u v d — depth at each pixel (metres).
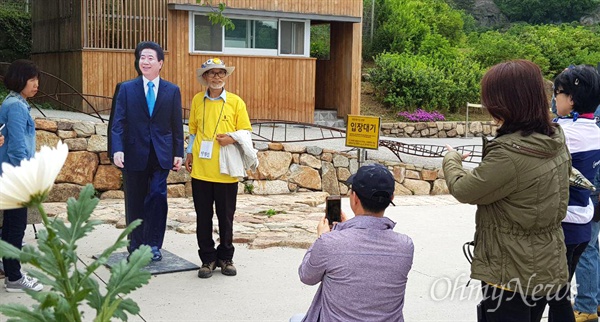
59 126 9.66
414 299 5.61
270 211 8.93
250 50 16.88
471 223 8.79
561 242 3.36
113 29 15.17
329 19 17.66
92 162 9.83
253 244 7.07
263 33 17.03
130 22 15.34
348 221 3.26
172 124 6.18
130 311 1.76
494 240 3.32
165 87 6.11
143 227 6.29
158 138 6.10
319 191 11.39
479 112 22.98
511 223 3.27
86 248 6.80
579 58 28.62
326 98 19.45
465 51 28.08
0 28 21.16
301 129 16.95
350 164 11.62
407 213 9.47
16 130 5.14
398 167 11.87
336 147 12.81
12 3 23.53
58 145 1.61
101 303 1.73
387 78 21.62
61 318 1.65
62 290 1.65
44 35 17.17
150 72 6.04
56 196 9.61
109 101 15.27
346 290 3.11
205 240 6.02
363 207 3.24
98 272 5.98
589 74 4.11
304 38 17.53
